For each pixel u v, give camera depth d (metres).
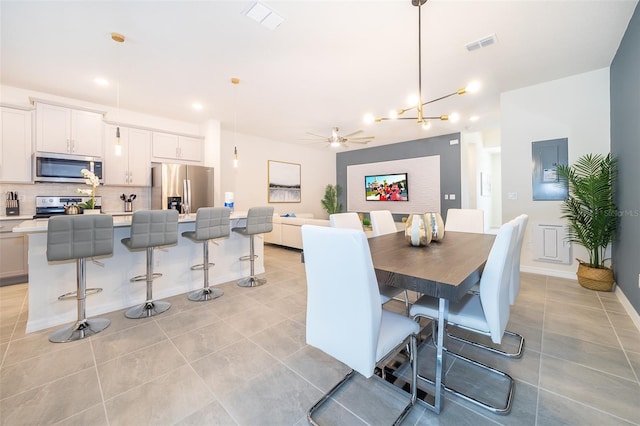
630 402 1.40
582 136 3.28
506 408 1.36
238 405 1.41
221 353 1.89
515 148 3.72
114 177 4.16
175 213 2.62
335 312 1.19
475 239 2.31
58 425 1.29
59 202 3.87
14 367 1.73
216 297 2.95
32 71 3.06
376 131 5.84
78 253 2.05
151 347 1.97
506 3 2.05
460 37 2.47
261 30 2.35
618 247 2.82
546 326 2.21
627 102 2.49
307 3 2.03
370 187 7.52
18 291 3.11
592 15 2.21
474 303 1.65
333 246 1.11
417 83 3.42
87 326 2.24
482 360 1.80
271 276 3.74
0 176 3.31
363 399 1.46
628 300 2.47
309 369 1.71
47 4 2.01
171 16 2.16
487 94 3.85
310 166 7.64
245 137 6.11
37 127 3.50
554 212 3.49
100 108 4.17
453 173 6.04
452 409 1.39
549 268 3.58
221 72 3.10
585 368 1.68
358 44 2.56
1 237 3.27
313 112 4.53
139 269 2.79
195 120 5.00
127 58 2.79
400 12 2.13
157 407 1.40
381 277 1.34
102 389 1.53
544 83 3.49
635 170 2.32
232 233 3.58
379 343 1.20
